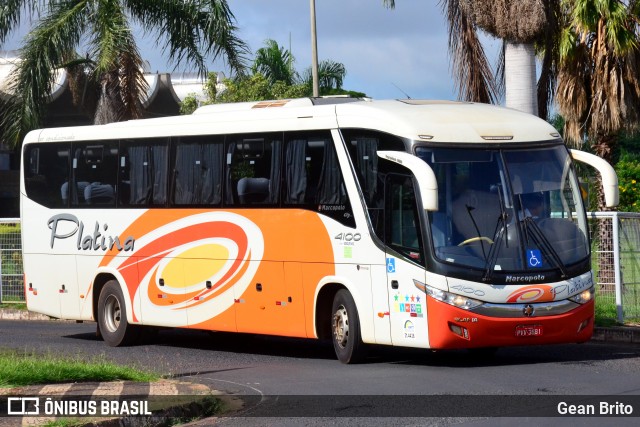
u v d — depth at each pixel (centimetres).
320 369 1555
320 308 1678
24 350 1706
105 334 2039
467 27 2467
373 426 1074
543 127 1606
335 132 1655
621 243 1945
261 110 1795
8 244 2811
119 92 3000
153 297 1955
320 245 1661
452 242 1502
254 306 1777
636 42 2558
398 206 1548
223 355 1812
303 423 1107
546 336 1514
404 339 1531
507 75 2209
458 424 1068
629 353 1686
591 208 2706
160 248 1945
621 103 2572
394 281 1544
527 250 1518
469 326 1483
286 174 1728
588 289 1551
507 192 1535
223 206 1833
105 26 2859
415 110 1597
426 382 1370
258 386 1388
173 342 2083
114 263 2023
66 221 2123
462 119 1578
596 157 1641
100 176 2064
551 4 2239
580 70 2598
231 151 1828
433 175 1466
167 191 1938
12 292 2806
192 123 1908
